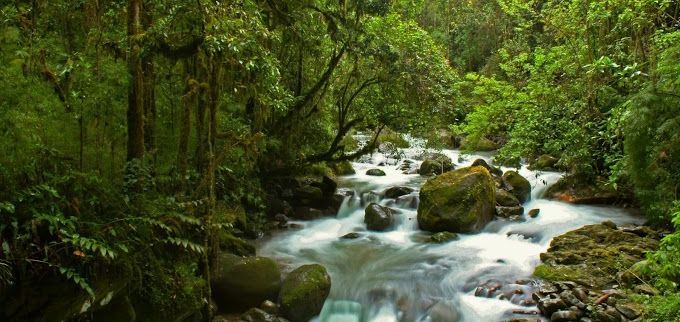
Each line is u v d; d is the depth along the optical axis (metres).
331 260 7.87
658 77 7.34
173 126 6.92
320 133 10.59
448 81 10.15
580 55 10.27
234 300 6.05
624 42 9.69
